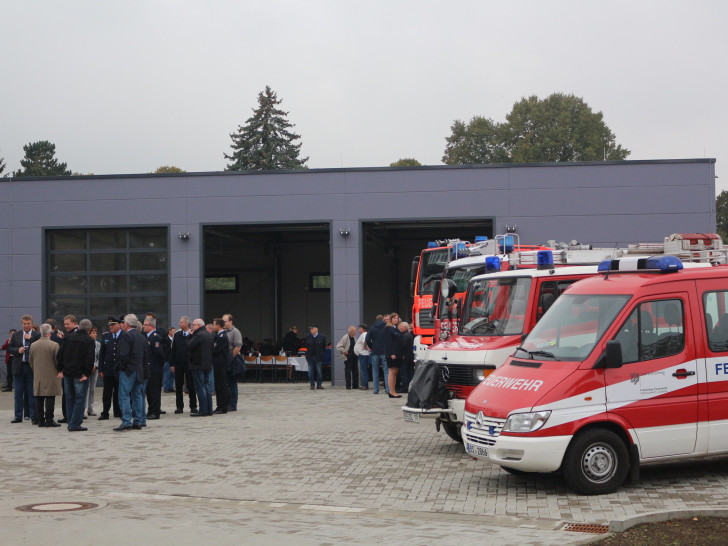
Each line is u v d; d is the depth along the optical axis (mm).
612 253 14211
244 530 7906
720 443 9672
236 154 76188
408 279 39562
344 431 15109
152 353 17516
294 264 40406
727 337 9867
